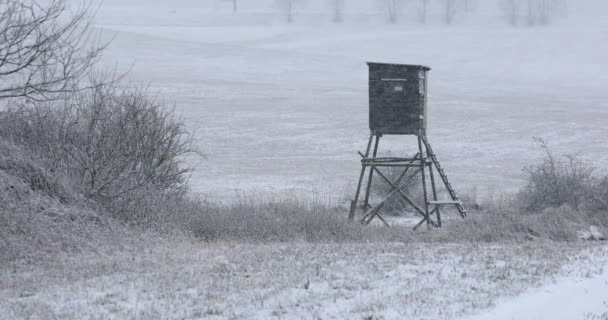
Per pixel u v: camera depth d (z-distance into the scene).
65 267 40.97
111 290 33.94
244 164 135.62
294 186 111.94
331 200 96.75
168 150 66.75
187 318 28.20
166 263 41.97
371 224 73.00
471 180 120.69
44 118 58.09
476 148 159.25
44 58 48.25
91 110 61.09
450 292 33.00
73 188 55.03
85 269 40.12
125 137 60.19
